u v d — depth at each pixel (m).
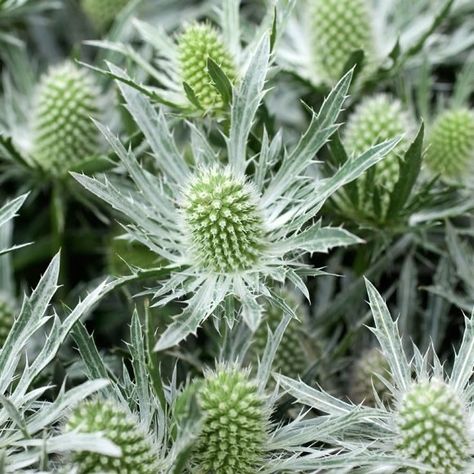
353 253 0.44
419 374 0.37
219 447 0.36
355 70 0.42
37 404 0.37
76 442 0.33
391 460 0.35
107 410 0.35
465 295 0.43
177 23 0.50
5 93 0.47
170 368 0.39
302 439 0.36
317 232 0.36
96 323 0.42
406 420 0.36
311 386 0.38
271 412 0.36
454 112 0.44
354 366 0.41
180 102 0.41
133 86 0.38
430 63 0.46
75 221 0.46
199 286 0.38
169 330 0.36
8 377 0.36
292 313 0.36
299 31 0.47
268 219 0.39
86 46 0.50
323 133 0.38
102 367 0.36
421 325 0.42
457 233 0.42
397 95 0.46
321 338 0.42
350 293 0.41
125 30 0.46
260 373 0.37
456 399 0.36
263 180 0.39
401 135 0.36
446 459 0.36
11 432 0.35
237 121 0.38
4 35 0.46
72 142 0.44
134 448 0.35
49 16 0.50
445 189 0.41
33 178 0.45
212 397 0.36
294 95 0.46
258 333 0.39
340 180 0.37
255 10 0.49
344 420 0.35
